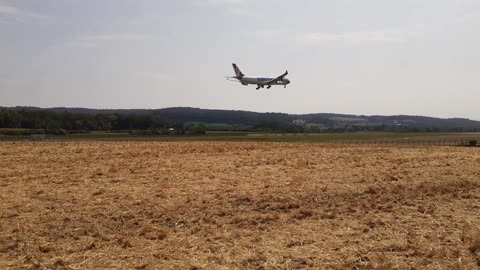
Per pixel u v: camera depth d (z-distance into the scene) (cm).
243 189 1694
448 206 1461
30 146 3925
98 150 3547
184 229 1168
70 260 911
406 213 1357
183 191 1658
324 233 1131
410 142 6781
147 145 4225
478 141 6944
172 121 13488
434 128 17262
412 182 1881
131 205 1414
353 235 1116
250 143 4816
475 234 1103
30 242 1030
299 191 1653
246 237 1094
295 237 1089
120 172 2214
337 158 2953
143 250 981
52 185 1814
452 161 2744
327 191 1659
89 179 1978
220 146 4112
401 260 929
